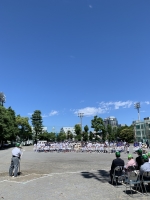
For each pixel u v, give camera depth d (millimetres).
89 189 9148
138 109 89688
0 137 59219
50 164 18328
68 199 7684
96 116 74625
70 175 12641
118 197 7867
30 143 116312
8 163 19625
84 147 36312
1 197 8047
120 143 35844
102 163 18625
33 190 9055
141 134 95000
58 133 164000
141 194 8234
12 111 84188
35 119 113062
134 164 9547
